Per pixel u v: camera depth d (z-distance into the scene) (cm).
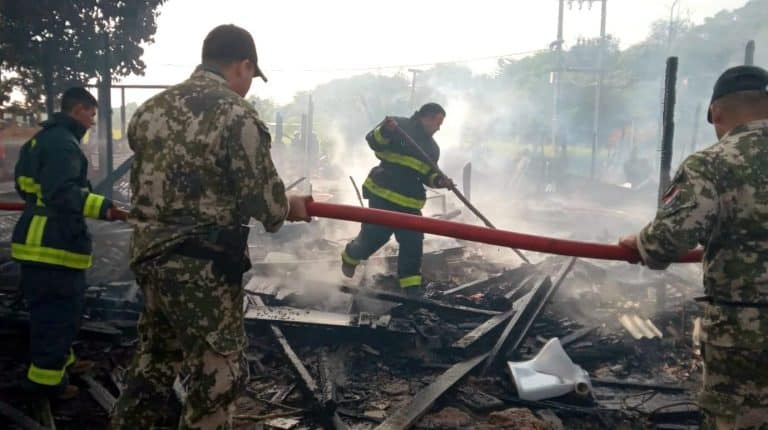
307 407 344
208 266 214
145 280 226
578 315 500
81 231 319
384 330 420
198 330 215
